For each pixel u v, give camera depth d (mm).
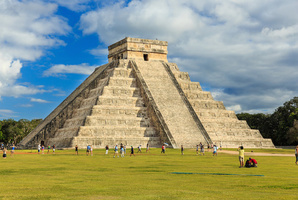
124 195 19688
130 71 110125
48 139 101688
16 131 151750
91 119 93000
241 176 29047
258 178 27672
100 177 28391
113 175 29875
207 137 94875
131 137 93438
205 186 23234
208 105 114312
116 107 98062
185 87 116250
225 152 75375
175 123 96125
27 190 21578
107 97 99375
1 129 150375
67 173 31547
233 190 21547
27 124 164000
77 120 98500
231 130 108750
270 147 111062
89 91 109500
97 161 47625
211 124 107875
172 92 106250
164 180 26375
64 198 18859
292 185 23734
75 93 115125
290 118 123000
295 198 18828
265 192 20875
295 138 115438
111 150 81750
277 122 137625
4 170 34375
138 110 100250
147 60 119250
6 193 20516
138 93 105312
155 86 106688
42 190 21562
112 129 93625
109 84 103812
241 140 107188
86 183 24688
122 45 118062
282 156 62438
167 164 42188
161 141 94062
